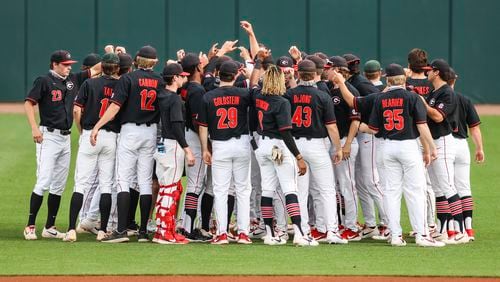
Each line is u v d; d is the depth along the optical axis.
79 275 37.62
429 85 47.19
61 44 106.56
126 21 105.75
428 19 105.31
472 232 46.72
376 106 44.16
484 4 105.38
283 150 43.50
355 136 46.34
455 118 45.50
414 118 43.69
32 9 106.62
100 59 49.69
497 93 106.06
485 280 37.34
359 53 105.44
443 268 39.28
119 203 44.94
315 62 45.56
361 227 49.41
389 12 105.31
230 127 43.94
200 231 45.97
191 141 45.56
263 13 105.06
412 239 47.38
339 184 46.88
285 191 44.00
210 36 105.38
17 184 64.06
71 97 46.28
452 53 105.62
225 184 44.44
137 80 44.50
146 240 45.25
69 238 44.81
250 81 46.41
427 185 47.72
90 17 106.06
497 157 76.50
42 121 45.81
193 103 45.06
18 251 42.38
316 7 105.12
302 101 44.22
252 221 47.72
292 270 38.56
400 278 37.47
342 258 41.12
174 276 37.50
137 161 45.22
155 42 105.62
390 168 44.19
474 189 63.66
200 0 105.19
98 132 44.91
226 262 40.06
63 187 46.53
